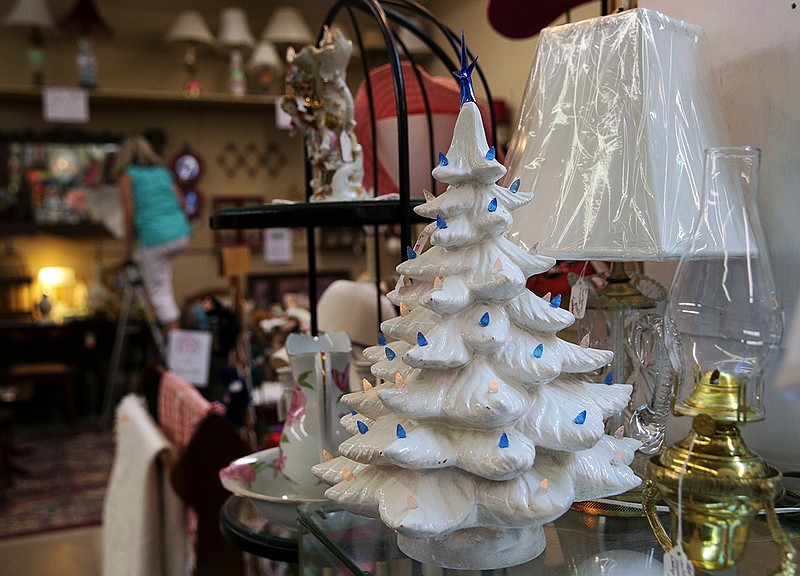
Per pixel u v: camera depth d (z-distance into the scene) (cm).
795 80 92
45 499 368
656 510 78
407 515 62
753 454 67
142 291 491
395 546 76
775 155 96
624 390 73
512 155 96
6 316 520
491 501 64
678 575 64
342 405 113
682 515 66
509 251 68
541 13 149
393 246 405
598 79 87
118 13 539
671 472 66
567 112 89
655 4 116
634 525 82
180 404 201
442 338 66
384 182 158
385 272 421
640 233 79
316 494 110
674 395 75
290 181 583
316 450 112
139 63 548
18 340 502
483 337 65
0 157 518
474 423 63
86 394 534
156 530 185
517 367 65
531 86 94
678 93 86
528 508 63
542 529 75
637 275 104
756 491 63
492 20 151
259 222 105
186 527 189
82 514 346
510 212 71
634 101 84
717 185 75
